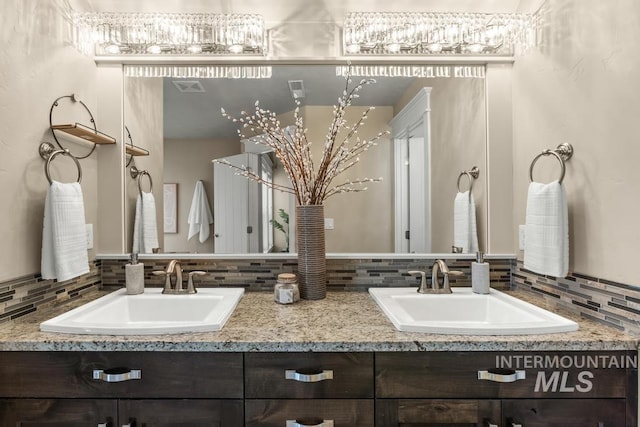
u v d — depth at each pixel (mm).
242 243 1711
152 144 1742
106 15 1573
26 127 1261
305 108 1719
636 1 1026
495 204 1700
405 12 1658
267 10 1684
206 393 1061
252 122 1717
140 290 1527
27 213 1267
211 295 1504
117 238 1683
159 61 1687
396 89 1723
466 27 1617
